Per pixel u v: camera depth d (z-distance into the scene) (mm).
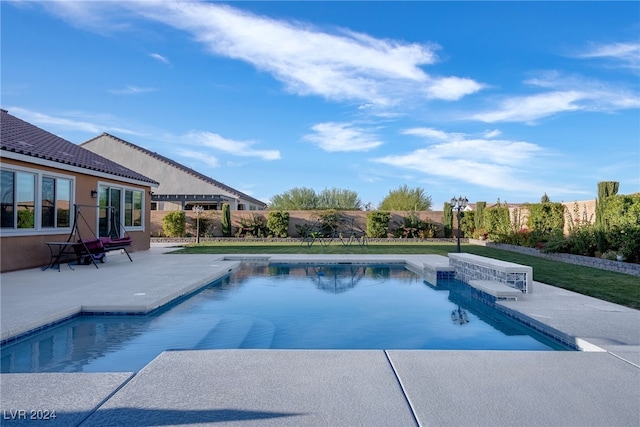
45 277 8047
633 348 3727
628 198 9781
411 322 5637
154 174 29234
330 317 5883
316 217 23203
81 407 2537
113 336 4797
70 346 4426
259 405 2543
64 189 10633
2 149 8195
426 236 23000
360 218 23672
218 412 2455
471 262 8367
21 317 4863
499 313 5949
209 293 7539
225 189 29391
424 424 2318
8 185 8789
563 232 14156
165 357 3422
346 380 2941
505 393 2730
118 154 29297
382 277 9688
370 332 5137
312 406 2533
